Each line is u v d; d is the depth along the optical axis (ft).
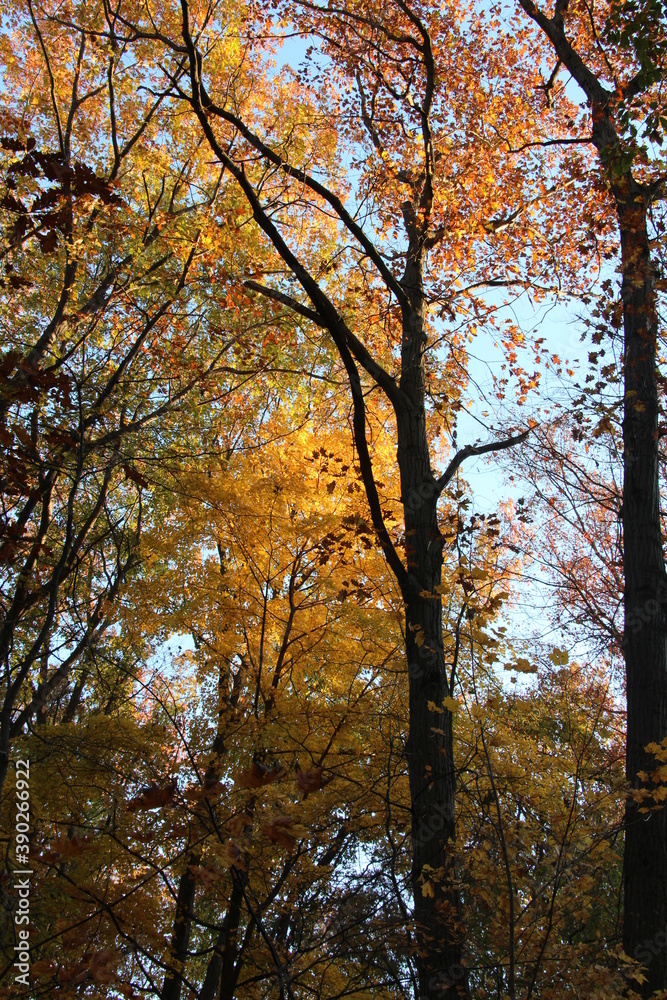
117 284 27.78
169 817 16.80
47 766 19.21
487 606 16.98
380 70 32.27
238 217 29.45
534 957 15.70
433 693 20.02
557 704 23.24
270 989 19.38
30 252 24.59
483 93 32.99
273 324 29.58
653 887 17.90
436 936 16.67
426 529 22.66
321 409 29.58
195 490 23.00
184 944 24.59
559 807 17.08
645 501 22.86
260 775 9.78
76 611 22.44
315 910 17.75
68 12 29.45
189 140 32.27
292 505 23.88
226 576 23.39
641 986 16.93
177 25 30.78
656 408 23.86
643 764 19.53
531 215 32.50
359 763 20.62
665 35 22.31
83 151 32.01
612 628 28.73
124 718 20.71
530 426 27.91
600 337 27.25
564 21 32.30
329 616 23.27
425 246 29.71
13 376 17.43
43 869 17.90
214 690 23.35
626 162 23.03
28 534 24.61
